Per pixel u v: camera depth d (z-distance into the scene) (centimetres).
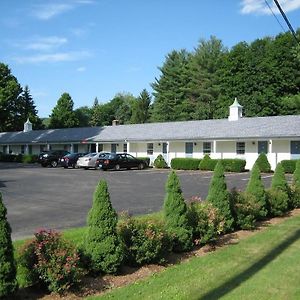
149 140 4203
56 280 623
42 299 624
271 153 3456
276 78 5403
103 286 686
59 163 4194
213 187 1094
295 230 1138
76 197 1742
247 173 3225
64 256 644
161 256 810
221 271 779
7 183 2355
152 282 712
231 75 5831
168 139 4056
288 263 830
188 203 1069
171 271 777
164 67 7644
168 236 841
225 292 669
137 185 2305
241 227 1138
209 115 6334
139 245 784
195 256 888
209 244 973
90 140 4744
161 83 7525
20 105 7150
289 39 5353
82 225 1137
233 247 958
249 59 5662
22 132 6206
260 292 671
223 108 5794
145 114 8562
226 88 5900
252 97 5428
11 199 1673
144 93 8706
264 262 838
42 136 5609
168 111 7319
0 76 6594
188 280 725
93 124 10019
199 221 943
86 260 713
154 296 645
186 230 898
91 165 3759
